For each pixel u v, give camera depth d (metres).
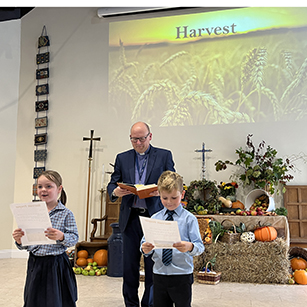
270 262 4.57
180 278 2.28
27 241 2.21
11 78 7.11
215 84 6.32
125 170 3.37
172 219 2.41
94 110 6.75
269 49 6.20
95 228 5.96
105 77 6.81
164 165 3.32
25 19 7.36
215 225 4.84
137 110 6.57
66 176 6.68
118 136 6.57
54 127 6.88
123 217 3.24
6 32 7.19
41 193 2.42
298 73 6.04
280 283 4.55
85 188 6.56
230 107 6.19
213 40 6.45
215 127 6.20
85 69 6.92
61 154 6.77
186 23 6.62
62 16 7.20
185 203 5.52
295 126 5.92
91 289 4.26
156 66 6.62
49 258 2.33
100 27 7.00
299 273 4.54
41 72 7.06
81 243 5.46
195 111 6.32
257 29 6.30
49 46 7.15
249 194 5.54
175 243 2.11
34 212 2.17
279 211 5.32
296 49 6.10
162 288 2.31
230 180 5.99
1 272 5.21
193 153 6.20
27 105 7.07
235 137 6.09
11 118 7.00
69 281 2.37
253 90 6.15
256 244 4.64
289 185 5.76
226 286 4.39
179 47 6.58
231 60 6.32
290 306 3.57
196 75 6.42
